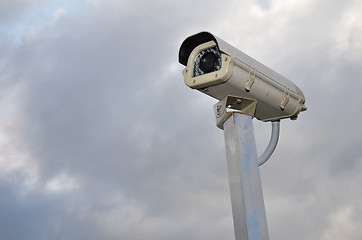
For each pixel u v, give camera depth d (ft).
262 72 14.44
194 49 14.01
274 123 15.87
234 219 13.57
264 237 13.06
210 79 13.50
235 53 13.66
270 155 15.65
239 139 13.91
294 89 15.72
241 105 14.66
